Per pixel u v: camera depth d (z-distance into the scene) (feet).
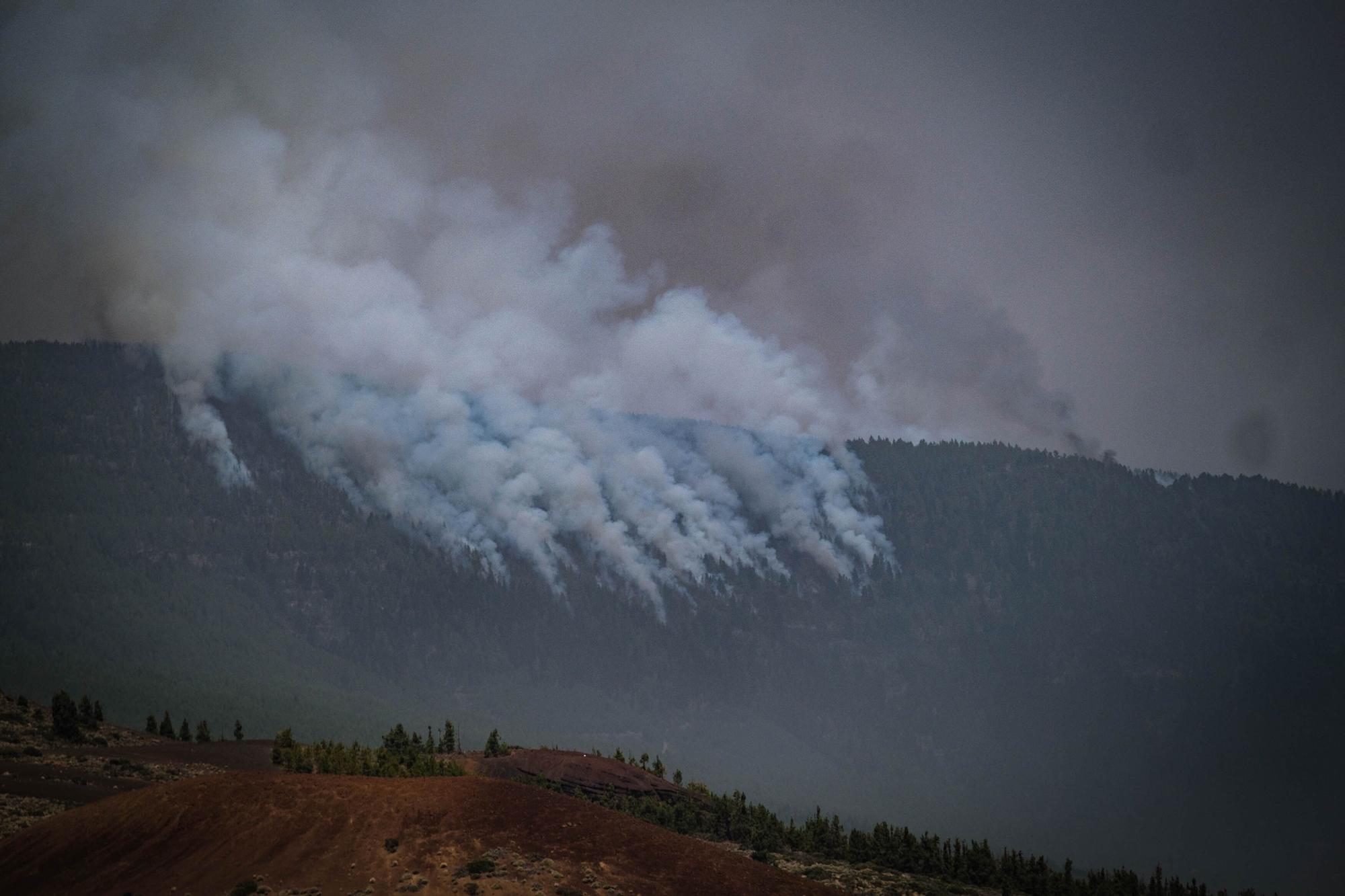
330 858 259.39
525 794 305.53
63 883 251.39
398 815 281.13
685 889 268.41
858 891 387.96
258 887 245.04
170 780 407.23
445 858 263.70
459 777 311.88
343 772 407.03
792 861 439.63
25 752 410.93
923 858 468.34
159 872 253.44
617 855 280.10
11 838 273.95
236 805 279.90
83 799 341.82
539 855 270.67
